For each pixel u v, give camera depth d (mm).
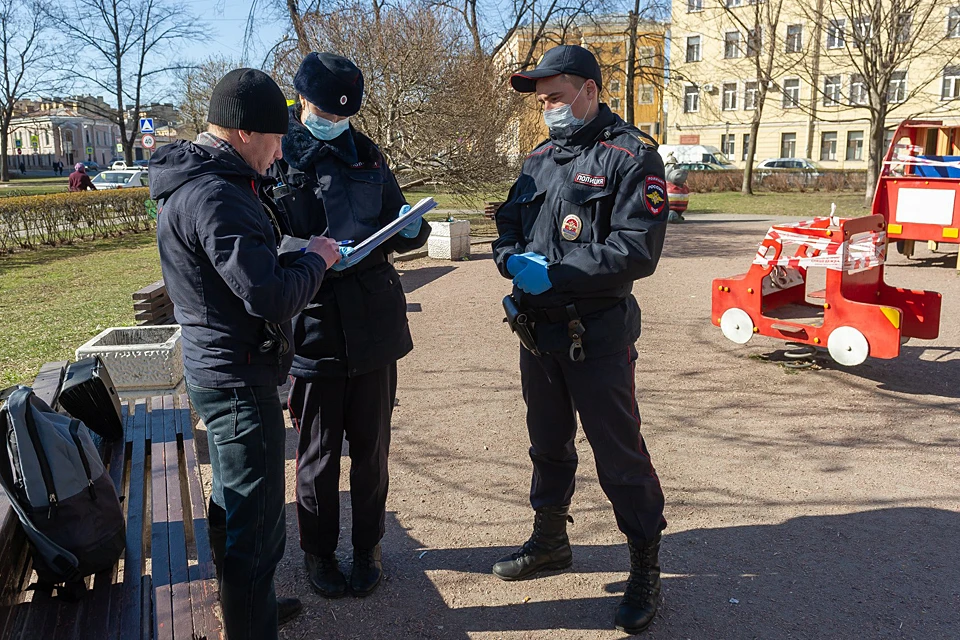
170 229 2166
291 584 3129
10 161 69125
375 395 2939
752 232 15969
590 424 2781
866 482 3992
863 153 42062
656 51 31547
